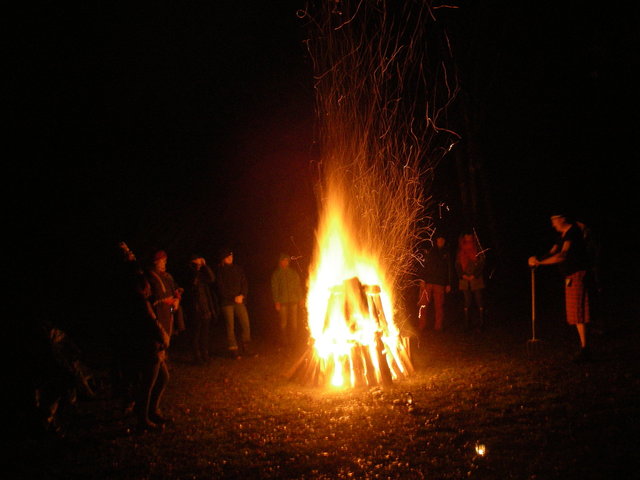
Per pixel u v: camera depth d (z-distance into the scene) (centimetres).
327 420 582
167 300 700
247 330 980
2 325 591
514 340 934
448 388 667
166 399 698
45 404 579
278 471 464
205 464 486
